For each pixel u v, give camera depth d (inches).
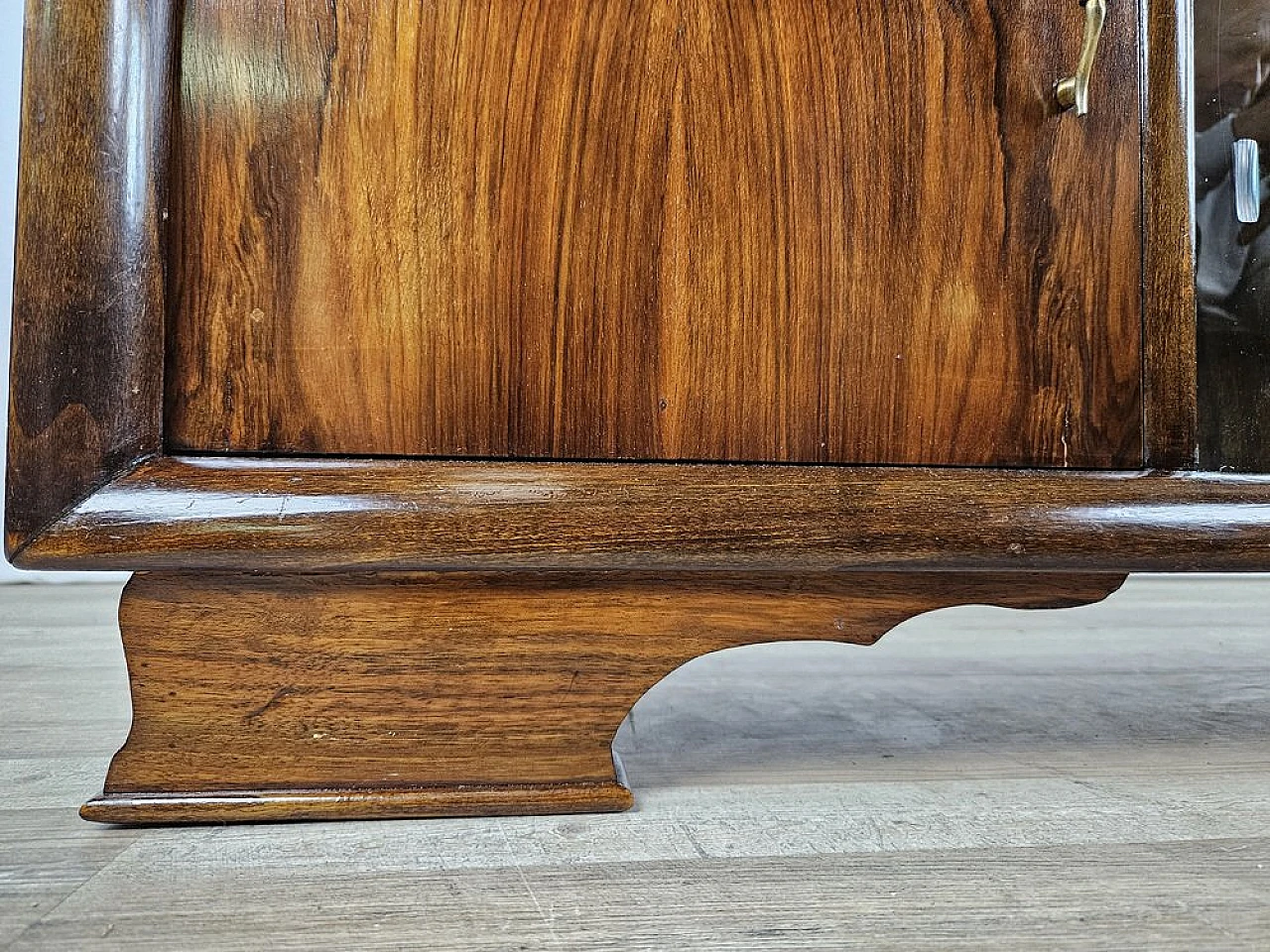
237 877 14.0
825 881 13.8
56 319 15.3
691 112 17.6
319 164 16.6
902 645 41.2
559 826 16.4
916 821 16.6
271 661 16.7
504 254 17.0
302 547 15.7
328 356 16.6
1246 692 29.3
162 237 15.9
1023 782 19.0
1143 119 19.2
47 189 15.3
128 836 15.8
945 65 18.4
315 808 16.5
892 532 17.1
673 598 17.8
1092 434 18.9
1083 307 18.9
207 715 16.6
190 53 16.3
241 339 16.4
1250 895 13.3
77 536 15.2
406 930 12.1
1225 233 19.8
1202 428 19.5
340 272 16.7
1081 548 17.6
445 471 16.5
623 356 17.4
